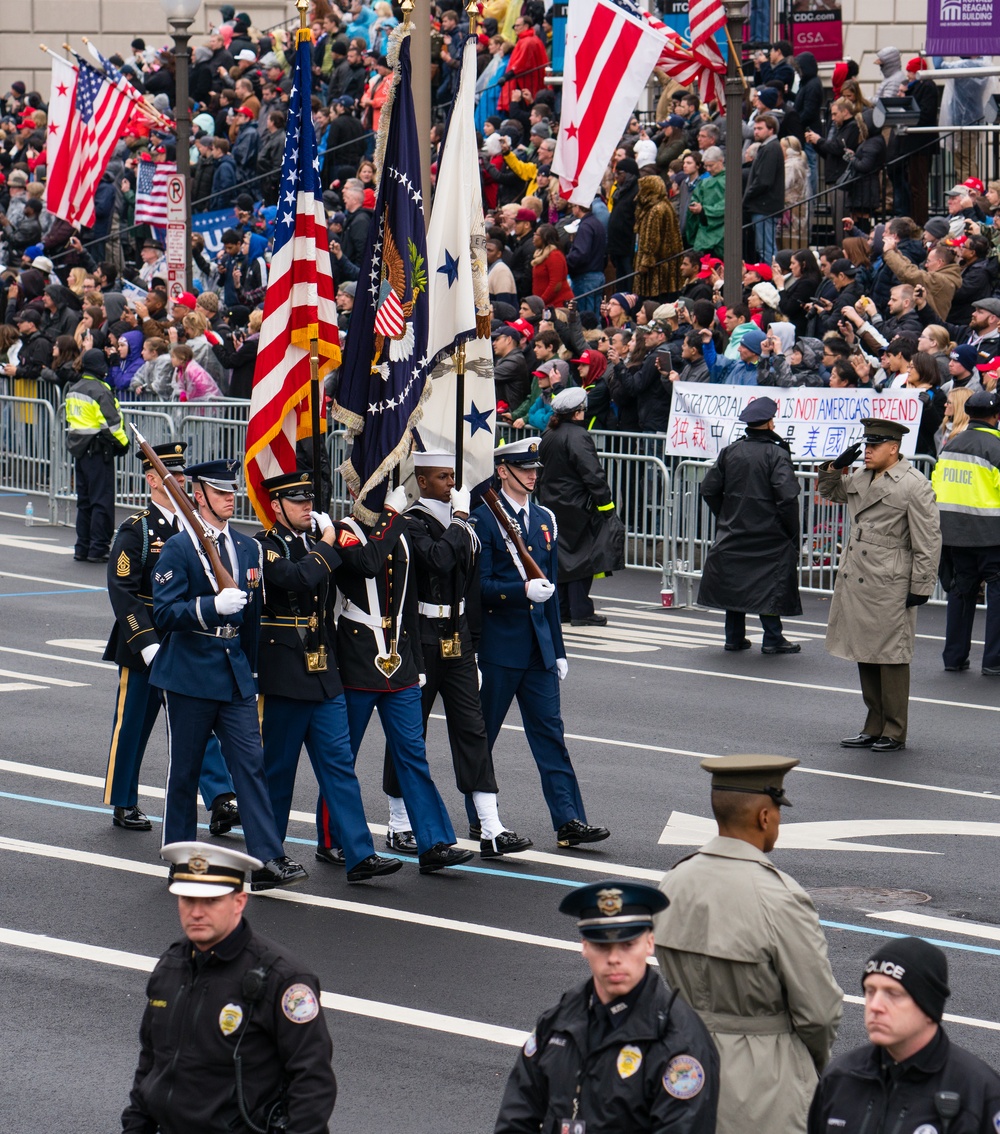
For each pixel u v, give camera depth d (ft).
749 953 40.47
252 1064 38.09
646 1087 35.27
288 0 285.02
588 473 127.65
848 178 176.14
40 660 117.70
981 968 65.26
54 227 234.79
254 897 73.36
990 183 158.81
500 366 147.54
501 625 79.56
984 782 91.66
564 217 180.96
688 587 140.26
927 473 133.18
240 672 73.15
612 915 35.81
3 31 294.25
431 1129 51.52
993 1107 33.99
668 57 155.53
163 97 239.09
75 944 67.26
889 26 226.58
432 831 76.33
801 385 139.54
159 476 77.30
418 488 84.69
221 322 187.11
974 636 129.59
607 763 94.48
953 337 142.61
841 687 113.29
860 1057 35.40
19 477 184.96
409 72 81.97
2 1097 53.88
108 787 81.97
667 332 149.59
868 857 79.00
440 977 63.98
